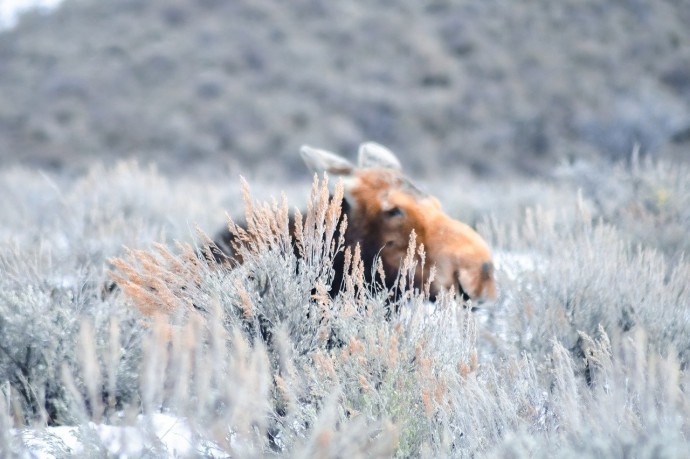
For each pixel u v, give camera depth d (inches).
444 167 6284.5
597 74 7076.8
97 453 463.8
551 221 1018.1
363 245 759.1
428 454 502.6
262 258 635.5
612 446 463.5
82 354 492.1
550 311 782.5
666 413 502.6
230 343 600.4
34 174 3014.3
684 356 746.2
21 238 1151.6
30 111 7411.4
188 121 7062.0
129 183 1600.6
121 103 7401.6
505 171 6048.2
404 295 654.5
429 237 738.8
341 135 6756.9
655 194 1317.7
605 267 845.2
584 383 621.6
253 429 534.3
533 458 474.6
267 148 6678.2
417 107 7003.0
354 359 575.8
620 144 4409.5
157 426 536.1
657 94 6245.1
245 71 7711.6
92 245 982.4
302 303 635.5
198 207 1422.2
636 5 7864.2
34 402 636.1
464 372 585.6
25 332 650.8
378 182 767.7
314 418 535.8
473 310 784.9
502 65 7372.1
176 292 644.1
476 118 6771.7
